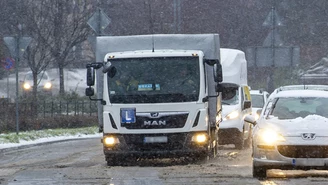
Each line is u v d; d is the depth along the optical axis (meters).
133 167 41.28
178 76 43.03
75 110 93.88
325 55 137.88
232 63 58.50
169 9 107.69
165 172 36.12
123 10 116.94
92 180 32.12
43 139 72.88
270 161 32.47
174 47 45.12
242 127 58.03
